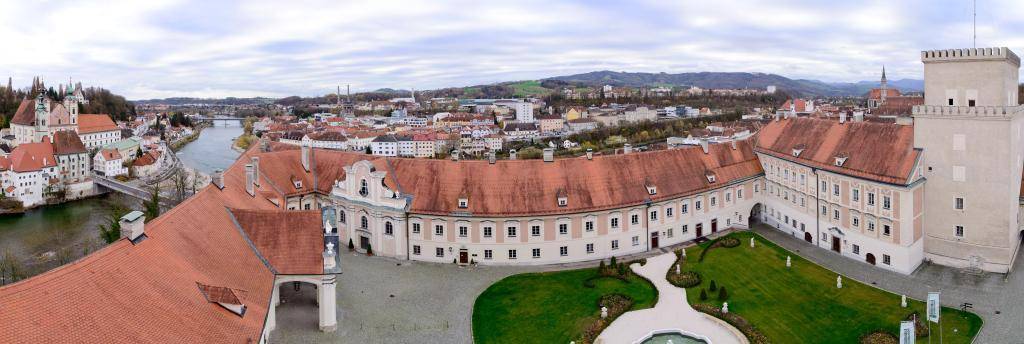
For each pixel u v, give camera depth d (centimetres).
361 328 8106
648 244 11419
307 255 7912
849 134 11400
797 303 8850
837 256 10906
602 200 10944
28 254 14475
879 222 10150
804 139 12350
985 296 8844
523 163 11144
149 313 5188
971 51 9531
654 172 11750
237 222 8056
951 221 9981
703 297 9044
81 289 4856
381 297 9219
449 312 8712
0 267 12281
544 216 10606
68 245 15138
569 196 10838
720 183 12350
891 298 8900
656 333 8006
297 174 12519
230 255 7256
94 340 4559
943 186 9969
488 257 10731
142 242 5966
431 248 10894
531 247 10706
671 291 9381
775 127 13612
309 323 8112
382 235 11156
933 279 9556
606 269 10106
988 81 9425
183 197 16650
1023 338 7594
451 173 11156
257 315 6381
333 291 7881
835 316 8388
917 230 10019
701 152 12688
